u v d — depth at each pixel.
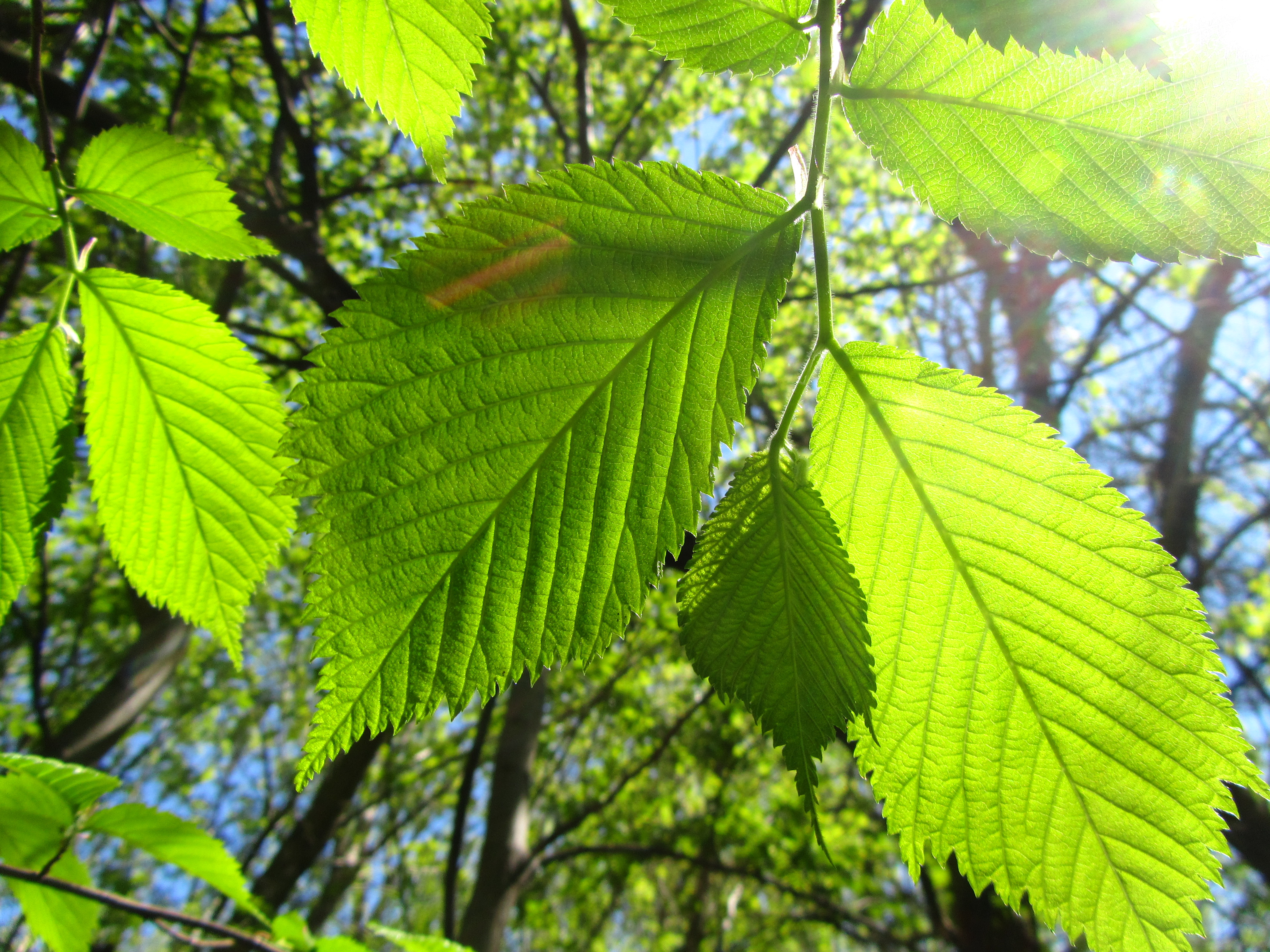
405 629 0.14
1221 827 0.14
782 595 0.14
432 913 2.71
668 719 2.08
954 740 0.15
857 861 1.73
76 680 1.86
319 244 0.84
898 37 0.13
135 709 1.08
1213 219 0.13
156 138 0.19
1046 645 0.15
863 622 0.14
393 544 0.14
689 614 0.14
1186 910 0.14
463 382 0.14
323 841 1.22
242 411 0.20
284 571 1.98
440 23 0.15
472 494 0.14
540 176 0.14
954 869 1.48
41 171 0.19
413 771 2.05
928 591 0.15
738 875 1.48
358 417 0.14
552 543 0.14
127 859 1.99
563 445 0.14
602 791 1.95
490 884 1.00
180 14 1.38
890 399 0.14
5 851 0.27
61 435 0.19
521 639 0.14
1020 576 0.15
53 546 1.76
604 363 0.14
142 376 0.20
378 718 0.14
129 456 0.20
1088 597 0.15
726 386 0.14
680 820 2.11
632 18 0.14
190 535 0.21
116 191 0.20
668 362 0.14
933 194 0.14
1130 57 0.11
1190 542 1.85
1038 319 1.74
